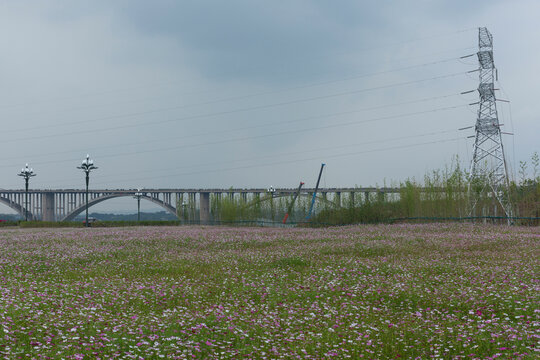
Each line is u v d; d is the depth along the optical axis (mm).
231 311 11398
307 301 12836
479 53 54750
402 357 8461
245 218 79375
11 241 30047
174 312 11117
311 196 69250
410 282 14875
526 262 18312
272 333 9680
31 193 135875
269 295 13594
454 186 49438
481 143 53250
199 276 17406
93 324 9594
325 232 38156
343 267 18359
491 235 29938
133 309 11797
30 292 12680
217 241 30719
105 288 14297
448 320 10703
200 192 128875
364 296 13258
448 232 33656
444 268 17469
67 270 19344
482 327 9703
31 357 7359
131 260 22172
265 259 21594
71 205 134750
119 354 7832
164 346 8375
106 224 71625
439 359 8188
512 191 47125
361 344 8922
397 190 55375
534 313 10562
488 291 12758
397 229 37781
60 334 8695
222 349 8547
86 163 60500
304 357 8148
